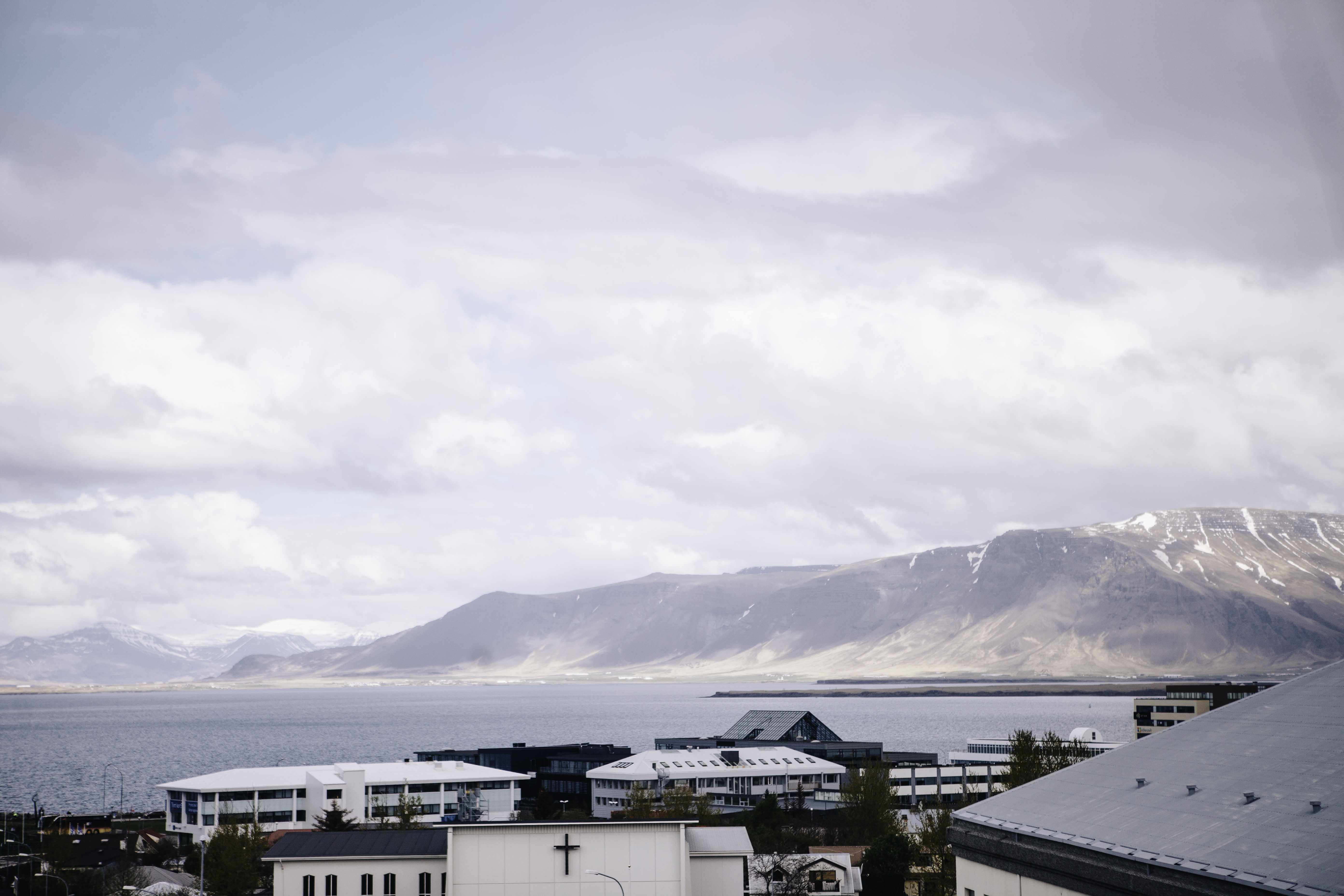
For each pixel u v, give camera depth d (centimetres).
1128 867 6531
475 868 10600
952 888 14062
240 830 19750
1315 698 8125
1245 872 5788
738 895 11100
